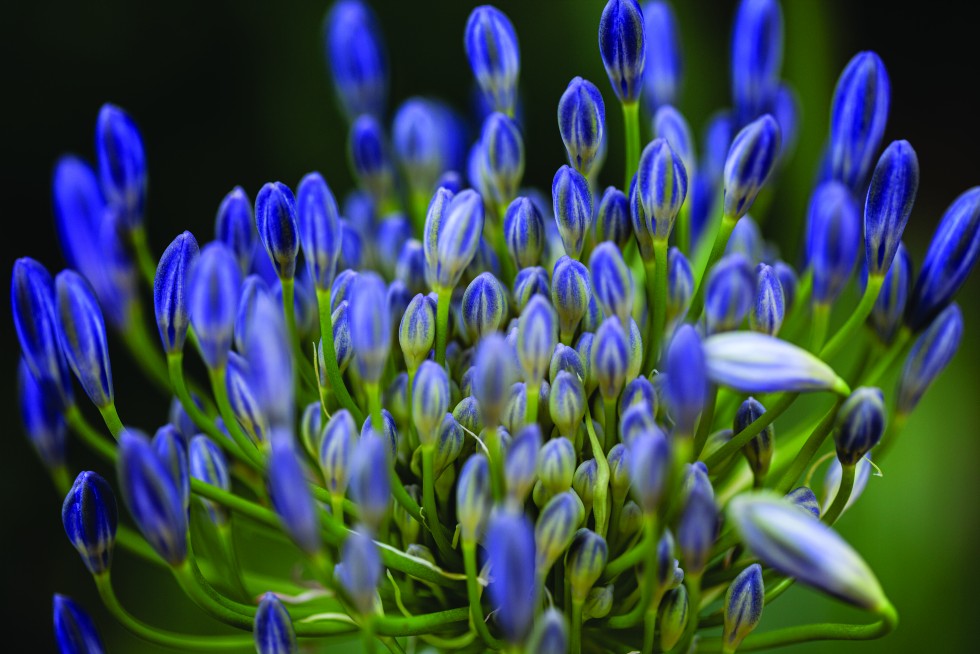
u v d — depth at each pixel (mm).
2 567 694
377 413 462
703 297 487
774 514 436
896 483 621
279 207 477
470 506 451
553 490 464
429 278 475
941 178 930
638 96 493
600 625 474
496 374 448
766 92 525
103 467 692
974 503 647
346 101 559
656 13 532
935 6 916
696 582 448
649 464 436
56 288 464
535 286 483
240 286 483
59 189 512
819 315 478
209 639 480
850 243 471
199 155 722
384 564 469
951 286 484
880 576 613
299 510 430
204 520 500
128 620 474
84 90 706
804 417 609
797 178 620
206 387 668
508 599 430
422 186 548
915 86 941
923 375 485
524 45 694
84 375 467
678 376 435
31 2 681
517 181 500
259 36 710
